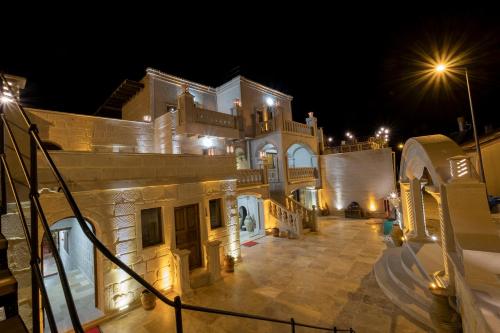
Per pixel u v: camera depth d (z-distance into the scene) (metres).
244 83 18.91
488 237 5.63
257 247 14.00
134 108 17.11
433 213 16.91
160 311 7.85
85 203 7.32
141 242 8.48
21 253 6.17
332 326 6.75
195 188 10.40
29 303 6.23
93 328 7.07
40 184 6.57
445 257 6.61
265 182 16.89
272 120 19.02
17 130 6.22
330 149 24.53
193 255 10.24
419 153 8.34
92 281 9.70
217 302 8.22
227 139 15.89
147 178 8.73
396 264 9.52
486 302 4.55
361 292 8.44
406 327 6.54
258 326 6.94
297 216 15.63
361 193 21.14
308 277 9.80
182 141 13.77
